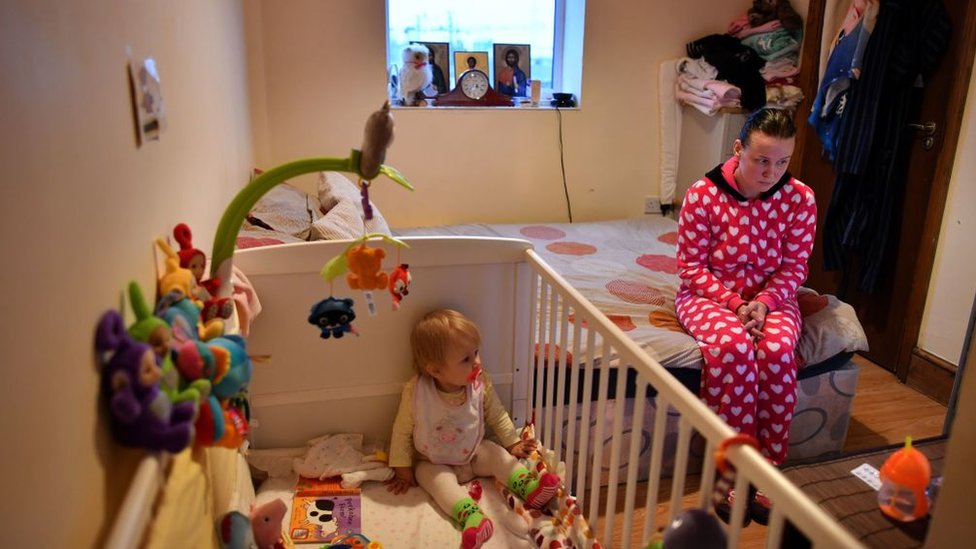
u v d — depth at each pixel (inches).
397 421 64.0
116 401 29.0
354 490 62.8
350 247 49.5
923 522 51.7
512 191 134.7
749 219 77.6
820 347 79.6
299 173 43.6
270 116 120.3
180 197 50.4
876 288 110.9
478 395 64.5
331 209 91.3
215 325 39.9
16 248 23.0
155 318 33.0
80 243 28.9
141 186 39.0
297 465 63.5
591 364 51.9
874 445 89.1
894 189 106.2
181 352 34.3
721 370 71.7
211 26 72.6
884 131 105.3
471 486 63.5
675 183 138.6
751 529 68.9
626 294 89.7
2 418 21.5
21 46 24.1
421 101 127.5
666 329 79.1
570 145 134.7
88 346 29.0
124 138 36.2
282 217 83.6
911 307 105.0
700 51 131.1
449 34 131.2
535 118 131.3
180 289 39.4
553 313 59.8
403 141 127.0
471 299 65.5
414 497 62.6
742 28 131.7
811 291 86.3
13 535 22.0
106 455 30.7
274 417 64.9
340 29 118.9
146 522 30.0
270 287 60.3
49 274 25.5
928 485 53.3
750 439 31.3
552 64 138.2
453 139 129.0
